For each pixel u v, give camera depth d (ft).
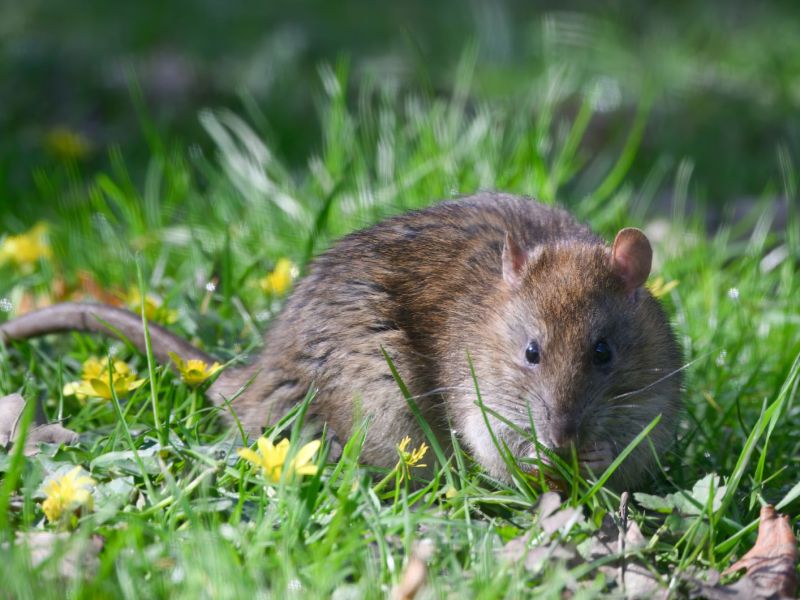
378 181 40.91
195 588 17.44
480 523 21.02
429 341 26.12
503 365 24.81
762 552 20.65
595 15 77.61
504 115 44.39
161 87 60.80
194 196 40.32
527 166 39.22
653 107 60.29
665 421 25.31
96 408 27.02
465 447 25.73
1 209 42.01
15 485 21.01
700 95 62.08
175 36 70.44
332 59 67.82
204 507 19.86
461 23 75.92
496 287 25.91
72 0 75.25
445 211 28.68
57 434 23.45
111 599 17.72
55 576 17.79
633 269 25.34
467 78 45.06
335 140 40.83
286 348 26.68
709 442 26.91
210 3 77.15
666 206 47.52
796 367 23.61
